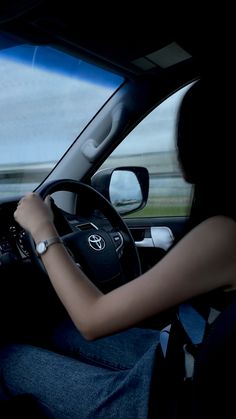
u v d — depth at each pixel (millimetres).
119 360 1292
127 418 876
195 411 715
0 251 1539
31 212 983
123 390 909
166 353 891
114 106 2113
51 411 984
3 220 1572
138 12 1598
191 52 1899
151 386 883
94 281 1546
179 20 1693
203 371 694
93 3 1477
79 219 1709
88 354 1357
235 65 751
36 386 1042
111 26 1654
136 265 1717
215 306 724
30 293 1630
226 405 677
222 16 1688
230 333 667
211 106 732
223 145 715
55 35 1688
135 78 2088
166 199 2332
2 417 917
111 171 2166
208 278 680
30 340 1611
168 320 1795
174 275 687
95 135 2135
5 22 1517
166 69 2020
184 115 767
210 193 721
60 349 1439
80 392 972
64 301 836
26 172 2227
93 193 1688
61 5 1445
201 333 986
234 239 674
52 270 875
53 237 920
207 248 676
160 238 2191
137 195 2236
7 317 1583
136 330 1479
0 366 1147
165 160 2404
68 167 2162
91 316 776
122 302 734
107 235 1646
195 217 746
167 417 833
